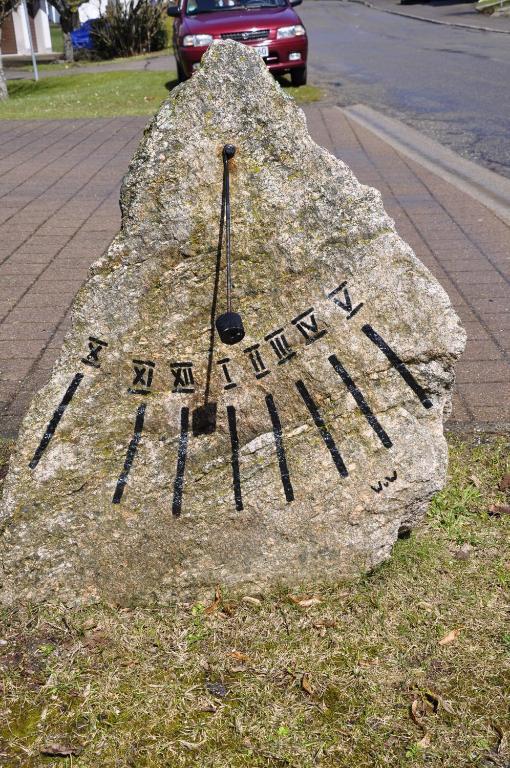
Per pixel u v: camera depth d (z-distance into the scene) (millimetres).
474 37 25016
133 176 2969
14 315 5898
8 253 7242
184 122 2924
